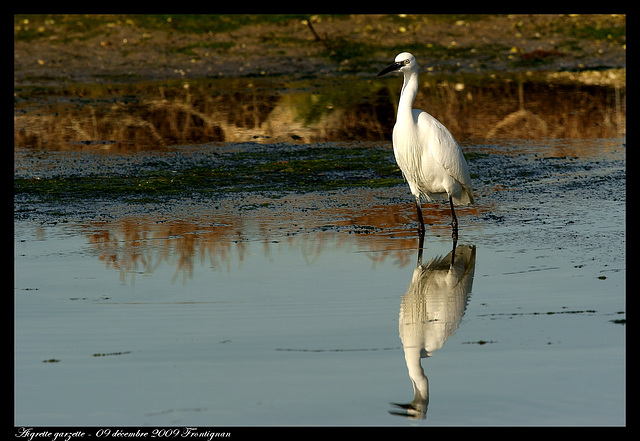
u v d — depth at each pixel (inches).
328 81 1141.1
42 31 1277.1
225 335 331.3
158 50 1242.0
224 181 637.3
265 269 423.2
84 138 809.5
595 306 360.8
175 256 447.8
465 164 510.3
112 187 613.3
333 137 815.7
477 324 341.7
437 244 471.5
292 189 614.2
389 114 924.6
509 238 481.7
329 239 482.0
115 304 370.0
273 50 1257.4
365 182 635.5
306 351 313.7
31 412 266.5
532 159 717.3
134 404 271.0
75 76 1147.9
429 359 304.5
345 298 377.4
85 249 462.3
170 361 304.8
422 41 1295.5
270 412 263.9
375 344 320.2
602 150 748.6
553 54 1257.4
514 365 297.1
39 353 313.3
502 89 1072.8
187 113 933.2
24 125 865.5
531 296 376.2
